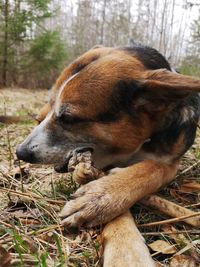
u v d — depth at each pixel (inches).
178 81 12.8
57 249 10.5
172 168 14.9
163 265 10.1
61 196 14.4
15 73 95.8
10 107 46.5
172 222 11.9
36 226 11.9
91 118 13.5
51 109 14.6
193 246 11.2
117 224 10.7
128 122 13.8
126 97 13.7
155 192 13.9
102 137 13.8
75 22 173.2
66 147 14.0
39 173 17.5
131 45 17.0
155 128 14.5
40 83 100.3
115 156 14.5
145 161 13.9
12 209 13.4
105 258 9.4
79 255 10.4
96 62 14.1
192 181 16.6
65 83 13.9
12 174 16.9
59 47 93.4
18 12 83.5
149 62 15.1
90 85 13.4
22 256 9.7
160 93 13.3
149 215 12.9
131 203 11.7
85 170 13.9
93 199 11.4
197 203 14.2
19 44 90.1
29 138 14.4
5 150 21.9
